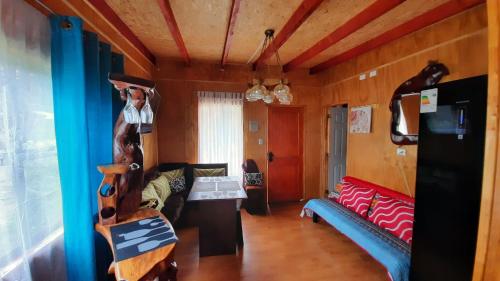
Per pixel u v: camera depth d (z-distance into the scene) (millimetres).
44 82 1395
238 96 4328
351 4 2205
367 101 3453
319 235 3199
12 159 1178
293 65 4078
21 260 1207
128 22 2568
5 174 1146
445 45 2346
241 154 4438
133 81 1612
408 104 2736
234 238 2707
